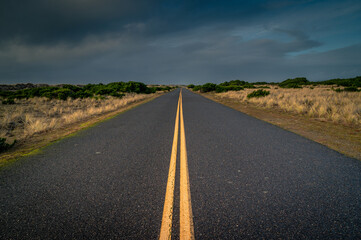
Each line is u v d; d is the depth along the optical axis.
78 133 6.14
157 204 2.22
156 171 3.13
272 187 2.53
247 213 2.01
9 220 2.00
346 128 5.95
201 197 2.33
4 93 19.61
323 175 2.85
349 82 32.72
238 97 18.91
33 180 2.90
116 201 2.30
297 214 1.97
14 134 6.27
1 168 3.40
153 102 17.48
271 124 6.85
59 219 2.00
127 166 3.37
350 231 1.73
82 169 3.28
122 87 30.28
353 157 3.57
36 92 19.14
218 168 3.18
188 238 1.70
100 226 1.88
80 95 19.47
